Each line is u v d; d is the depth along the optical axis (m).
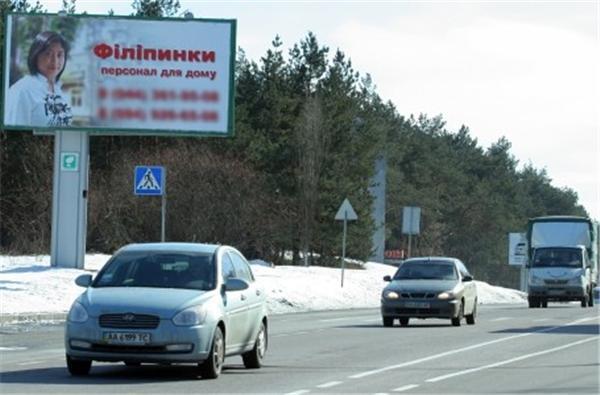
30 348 34.53
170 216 86.88
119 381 25.28
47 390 23.30
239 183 89.38
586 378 27.67
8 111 63.47
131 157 95.38
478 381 26.77
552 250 86.19
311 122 105.38
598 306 88.56
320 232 107.56
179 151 91.94
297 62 122.50
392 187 161.62
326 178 109.88
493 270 190.50
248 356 29.12
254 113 118.38
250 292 28.84
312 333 44.22
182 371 27.62
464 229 183.12
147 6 116.38
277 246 102.94
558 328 49.59
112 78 63.53
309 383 25.73
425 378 27.38
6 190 102.50
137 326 24.92
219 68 63.78
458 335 43.97
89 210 88.00
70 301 52.38
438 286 50.09
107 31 63.66
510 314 65.12
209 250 27.72
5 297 51.06
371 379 26.94
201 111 63.72
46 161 100.12
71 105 63.38
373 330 46.59
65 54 63.56
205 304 25.62
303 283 73.75
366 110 125.62
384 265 114.69
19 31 63.66
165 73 63.72
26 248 87.75
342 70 121.69
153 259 27.22
